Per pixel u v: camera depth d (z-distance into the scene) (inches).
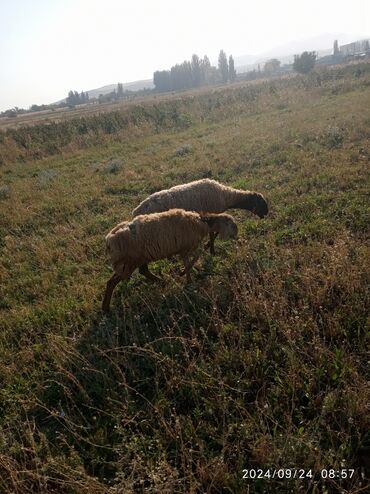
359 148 454.6
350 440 131.9
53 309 240.7
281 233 286.2
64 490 135.7
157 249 223.6
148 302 226.7
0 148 882.1
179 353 184.7
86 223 378.9
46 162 757.3
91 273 284.2
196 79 4446.4
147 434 149.4
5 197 519.8
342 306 188.4
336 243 236.2
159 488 118.5
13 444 150.6
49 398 175.9
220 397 152.0
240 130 741.9
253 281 214.1
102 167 619.5
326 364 160.2
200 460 132.7
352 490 118.3
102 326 215.9
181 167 520.4
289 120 739.4
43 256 315.9
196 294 223.6
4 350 209.6
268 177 424.2
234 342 178.9
